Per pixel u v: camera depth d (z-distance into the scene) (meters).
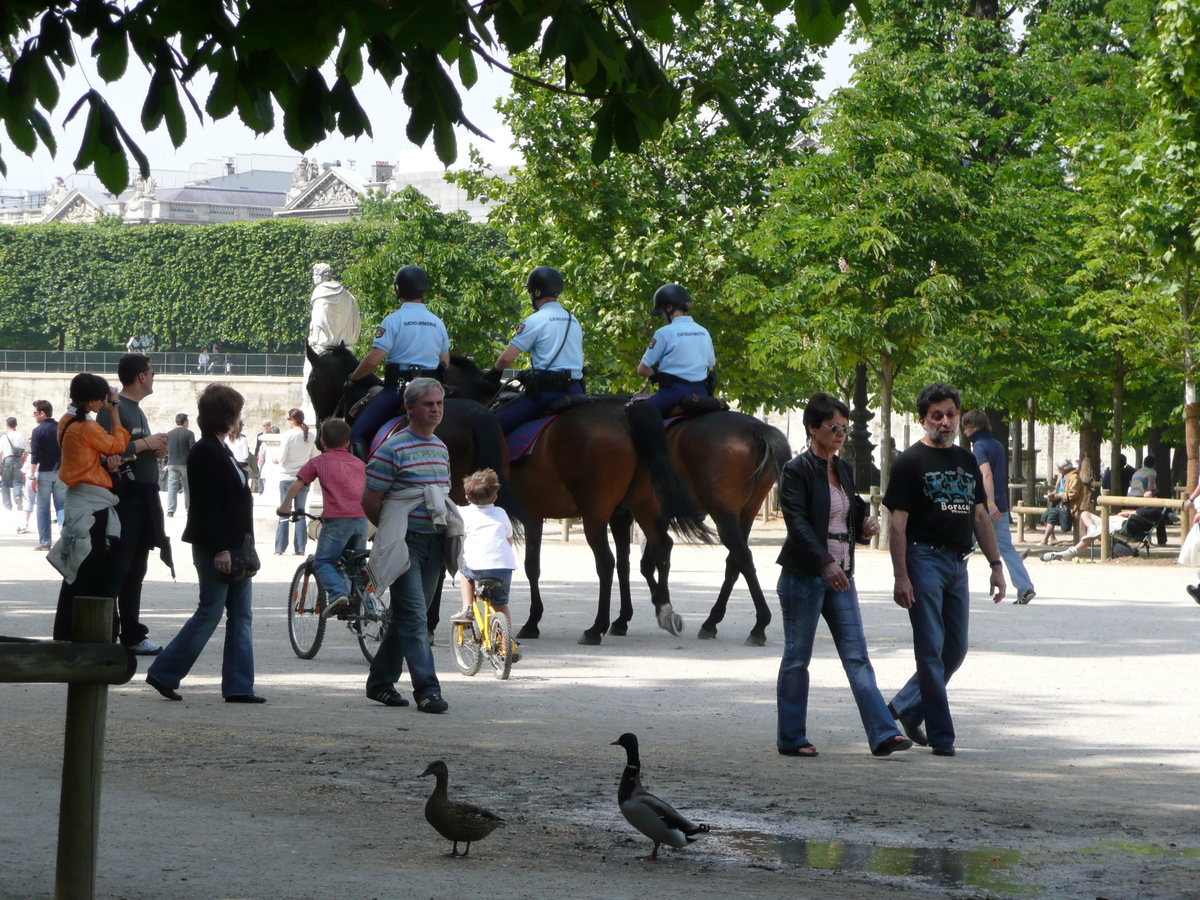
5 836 5.88
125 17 5.05
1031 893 5.25
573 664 11.52
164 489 41.50
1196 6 17.95
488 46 4.80
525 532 13.05
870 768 7.63
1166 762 7.85
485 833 5.65
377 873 5.41
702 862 5.66
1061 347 29.09
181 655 9.65
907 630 13.59
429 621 12.23
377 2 4.38
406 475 9.22
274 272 91.25
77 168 5.19
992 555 8.40
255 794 6.76
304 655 12.01
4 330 95.31
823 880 5.40
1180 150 19.55
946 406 8.12
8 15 5.20
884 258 24.94
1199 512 21.73
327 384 14.23
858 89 25.72
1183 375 25.64
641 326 29.02
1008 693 10.12
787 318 26.55
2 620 14.03
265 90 5.09
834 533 8.02
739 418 12.62
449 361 13.84
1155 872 5.55
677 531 12.33
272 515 26.02
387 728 8.64
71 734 4.61
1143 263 25.47
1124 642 12.86
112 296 94.00
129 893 5.08
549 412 12.77
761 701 9.81
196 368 74.69
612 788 6.98
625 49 5.11
